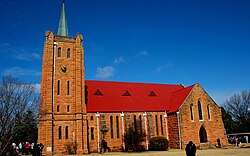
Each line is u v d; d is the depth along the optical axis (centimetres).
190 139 5278
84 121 4872
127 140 5166
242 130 8712
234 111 9331
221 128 5681
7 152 3631
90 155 4284
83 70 5112
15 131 3391
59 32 5434
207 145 5369
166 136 5622
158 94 6275
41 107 4600
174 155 3884
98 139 5031
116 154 4378
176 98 5988
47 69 4828
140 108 5659
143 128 5500
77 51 5138
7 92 3691
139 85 6369
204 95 5694
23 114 3606
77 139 4709
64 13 5581
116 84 6131
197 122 5444
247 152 4072
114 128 5269
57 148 4594
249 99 9081
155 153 4316
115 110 5378
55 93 4803
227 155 3672
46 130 4553
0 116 3231
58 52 5038
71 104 4875
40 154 3906
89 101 5350
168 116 5731
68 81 4969
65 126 4741
